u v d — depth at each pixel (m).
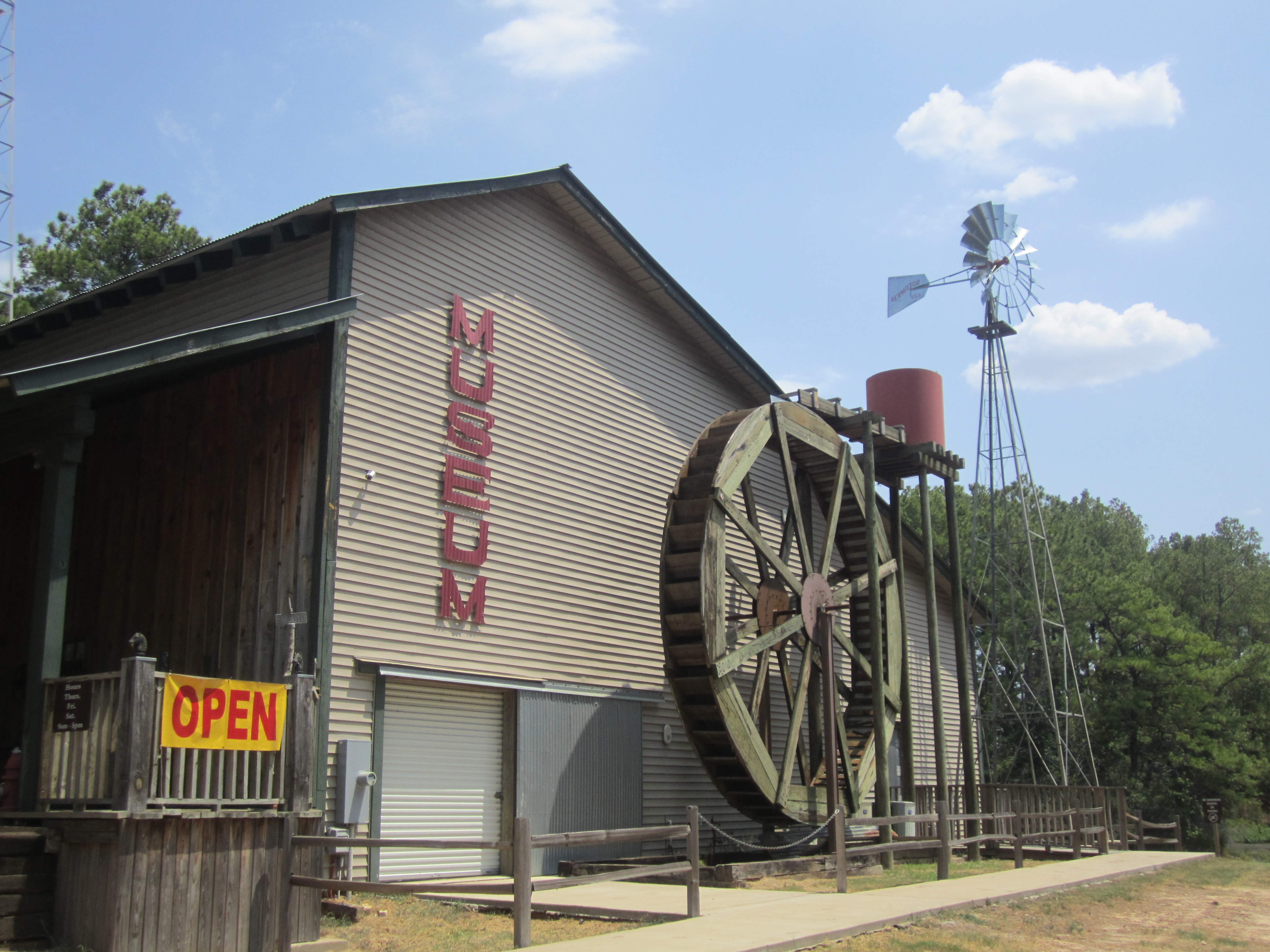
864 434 17.00
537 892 11.58
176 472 12.61
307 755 8.78
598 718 14.46
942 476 18.95
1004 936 9.01
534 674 13.52
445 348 12.98
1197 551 49.22
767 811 15.18
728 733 14.08
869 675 17.92
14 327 13.23
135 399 13.35
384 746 11.58
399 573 11.94
